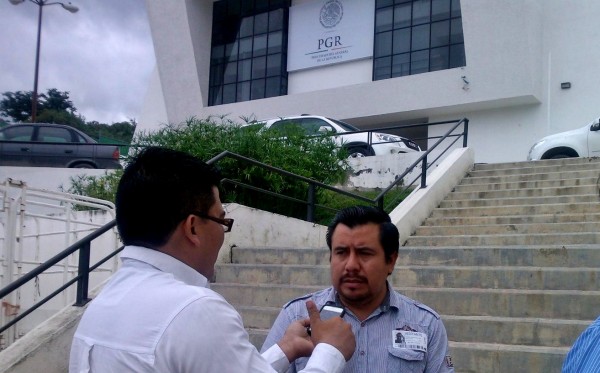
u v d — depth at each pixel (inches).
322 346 87.9
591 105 756.0
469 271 249.4
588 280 232.7
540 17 786.8
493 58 774.5
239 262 302.8
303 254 292.0
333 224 110.1
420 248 283.9
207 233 83.2
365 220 106.9
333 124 619.8
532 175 446.6
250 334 233.5
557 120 771.4
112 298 77.6
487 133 810.2
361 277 104.8
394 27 892.6
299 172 384.5
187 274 80.4
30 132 684.7
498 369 195.8
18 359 202.2
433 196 413.4
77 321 219.6
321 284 266.8
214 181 85.3
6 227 283.3
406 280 258.8
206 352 71.2
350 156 601.6
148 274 78.2
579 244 294.4
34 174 652.1
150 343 71.7
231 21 1022.4
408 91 839.1
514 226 352.5
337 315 100.6
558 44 779.4
